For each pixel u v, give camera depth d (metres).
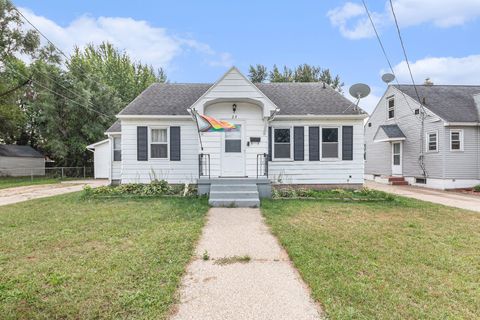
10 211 7.47
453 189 14.39
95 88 25.48
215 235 5.43
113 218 6.60
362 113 11.62
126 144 11.78
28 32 20.12
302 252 4.42
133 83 32.66
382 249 4.60
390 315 2.72
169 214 7.05
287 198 9.62
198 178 10.62
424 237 5.30
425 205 8.74
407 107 17.33
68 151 23.64
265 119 10.73
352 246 4.74
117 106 26.70
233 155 10.87
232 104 10.85
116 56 32.31
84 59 29.47
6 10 18.77
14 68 22.19
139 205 8.26
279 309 2.85
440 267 3.89
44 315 2.70
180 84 14.25
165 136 11.88
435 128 15.26
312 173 11.79
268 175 11.55
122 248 4.54
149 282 3.35
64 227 5.82
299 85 14.29
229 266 3.94
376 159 20.48
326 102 12.56
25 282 3.35
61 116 23.69
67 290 3.15
